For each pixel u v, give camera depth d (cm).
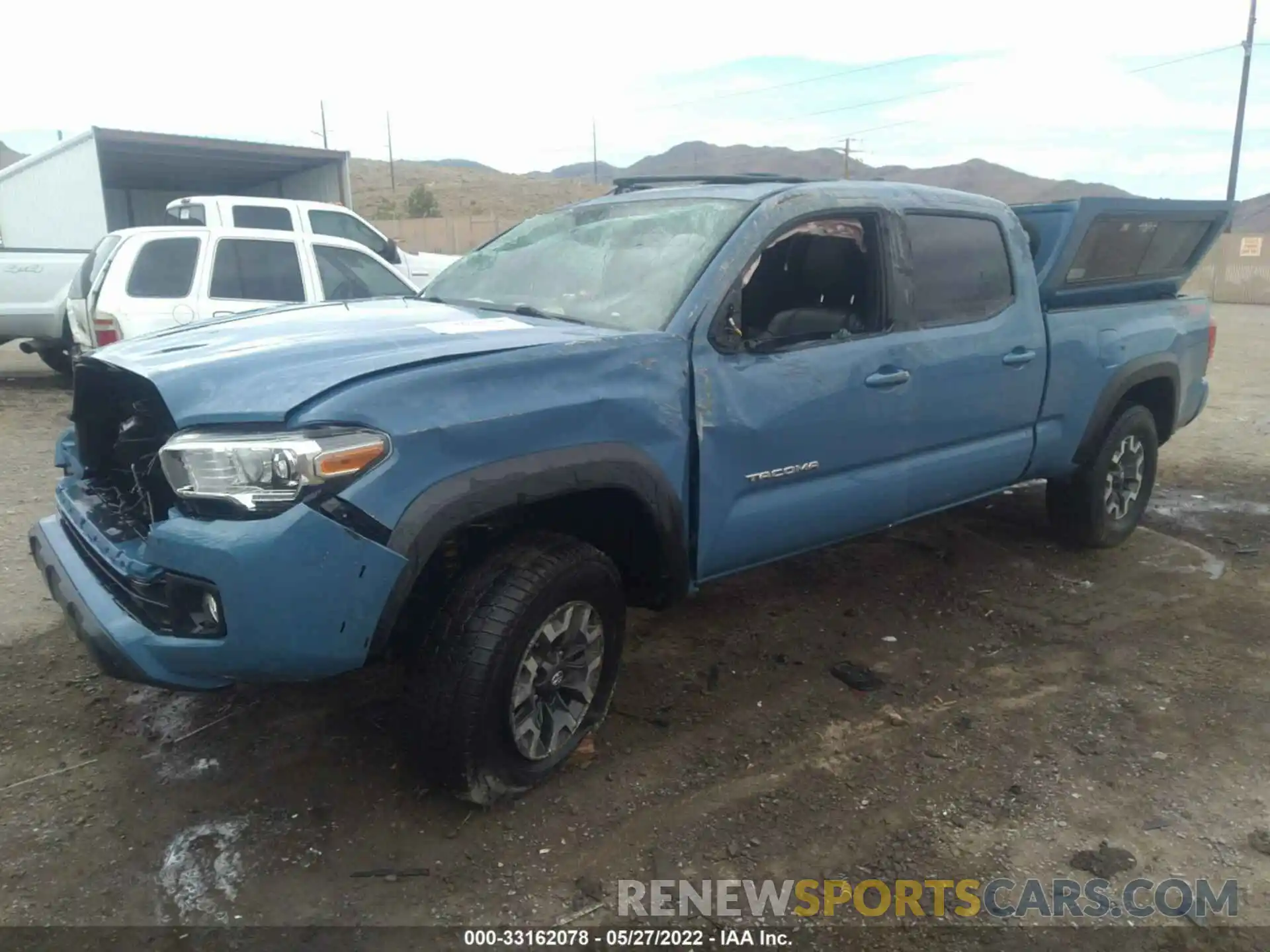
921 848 292
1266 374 1255
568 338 306
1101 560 544
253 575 246
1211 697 387
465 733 284
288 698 368
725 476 339
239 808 303
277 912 261
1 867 275
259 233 888
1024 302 457
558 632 305
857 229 394
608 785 320
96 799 307
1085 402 494
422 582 293
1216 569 533
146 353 300
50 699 366
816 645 429
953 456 432
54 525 341
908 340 396
